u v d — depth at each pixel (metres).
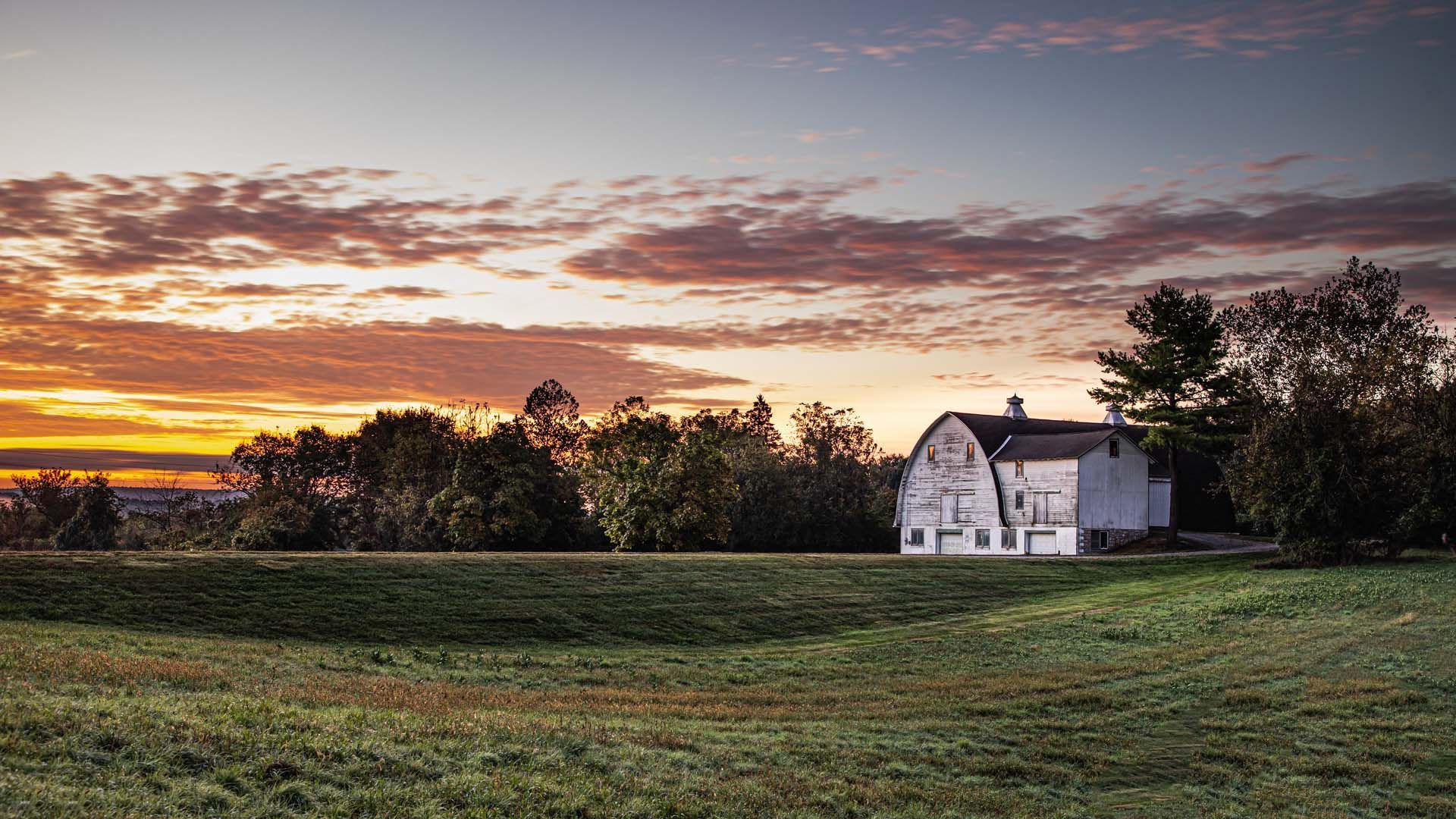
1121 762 20.61
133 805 11.27
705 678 29.34
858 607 44.69
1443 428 52.50
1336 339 55.56
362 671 26.34
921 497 81.94
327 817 12.05
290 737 14.52
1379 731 22.34
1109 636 36.25
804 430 122.06
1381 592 39.94
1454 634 31.34
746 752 18.94
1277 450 52.50
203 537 97.56
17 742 12.29
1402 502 50.41
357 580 38.38
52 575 33.66
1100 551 71.44
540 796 13.92
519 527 83.75
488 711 19.84
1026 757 20.80
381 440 110.69
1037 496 73.81
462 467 84.56
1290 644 32.03
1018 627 39.31
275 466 115.88
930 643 36.09
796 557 55.25
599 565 46.25
